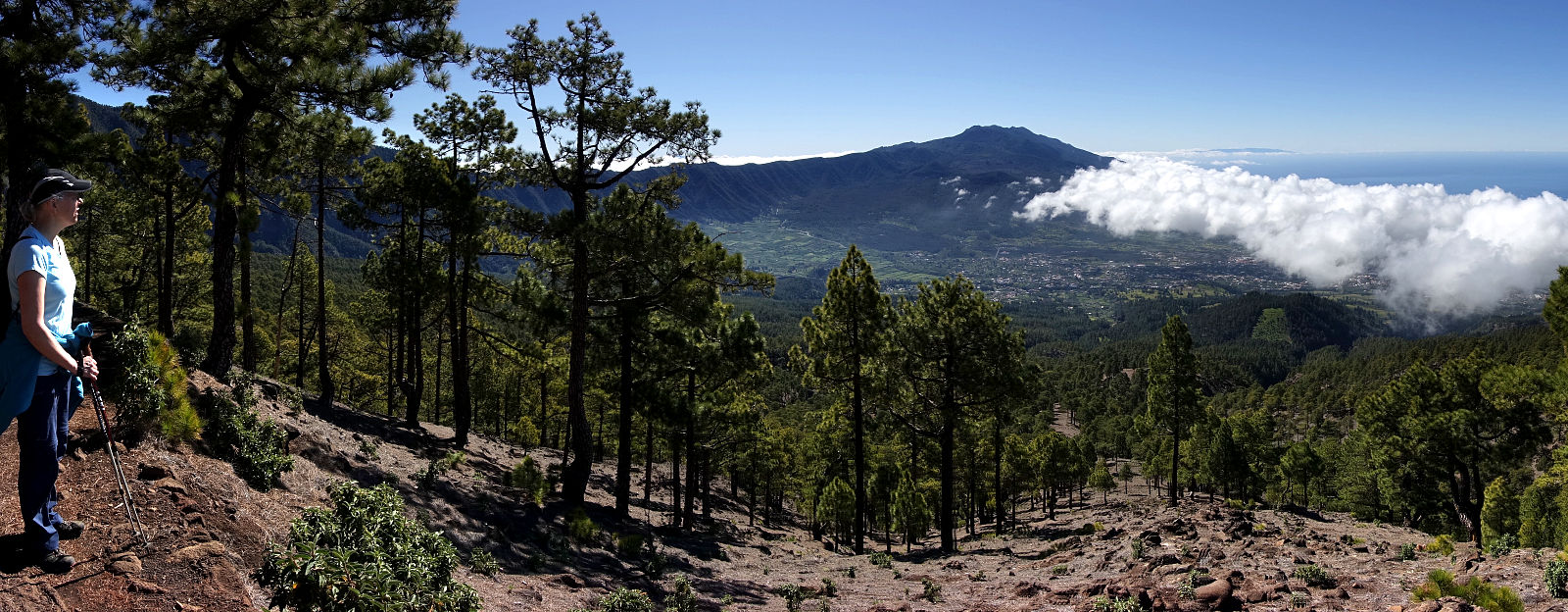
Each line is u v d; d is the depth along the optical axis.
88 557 4.88
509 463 25.94
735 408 27.78
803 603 13.01
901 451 53.44
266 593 5.48
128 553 5.04
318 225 23.88
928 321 28.12
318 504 9.16
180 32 13.14
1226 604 10.55
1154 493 87.69
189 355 11.80
